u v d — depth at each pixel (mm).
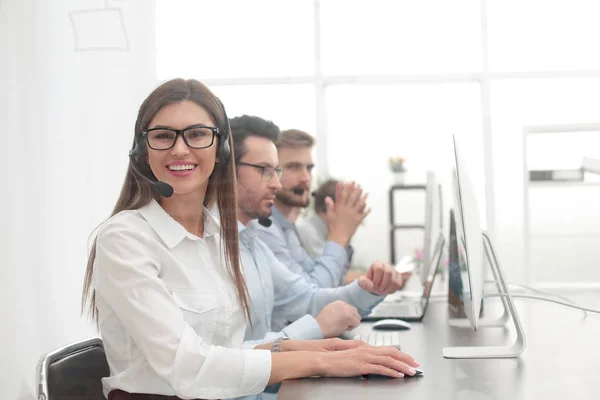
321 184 2652
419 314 1817
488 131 2836
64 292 2076
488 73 2891
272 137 1917
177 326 1052
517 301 2023
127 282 1070
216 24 2646
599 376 1009
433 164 3270
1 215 2006
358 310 1783
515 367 1098
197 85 1304
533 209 2689
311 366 1036
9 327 1983
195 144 1261
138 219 1188
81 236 2176
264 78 2703
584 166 2732
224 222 1307
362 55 2910
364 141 3555
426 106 3207
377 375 1048
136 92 2355
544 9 2846
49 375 1111
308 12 2777
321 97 2863
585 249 2684
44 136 2158
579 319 1679
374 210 4035
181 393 1023
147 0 2459
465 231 1189
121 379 1133
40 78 2160
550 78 2812
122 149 2316
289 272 1786
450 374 1049
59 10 2238
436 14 2922
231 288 1296
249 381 1021
